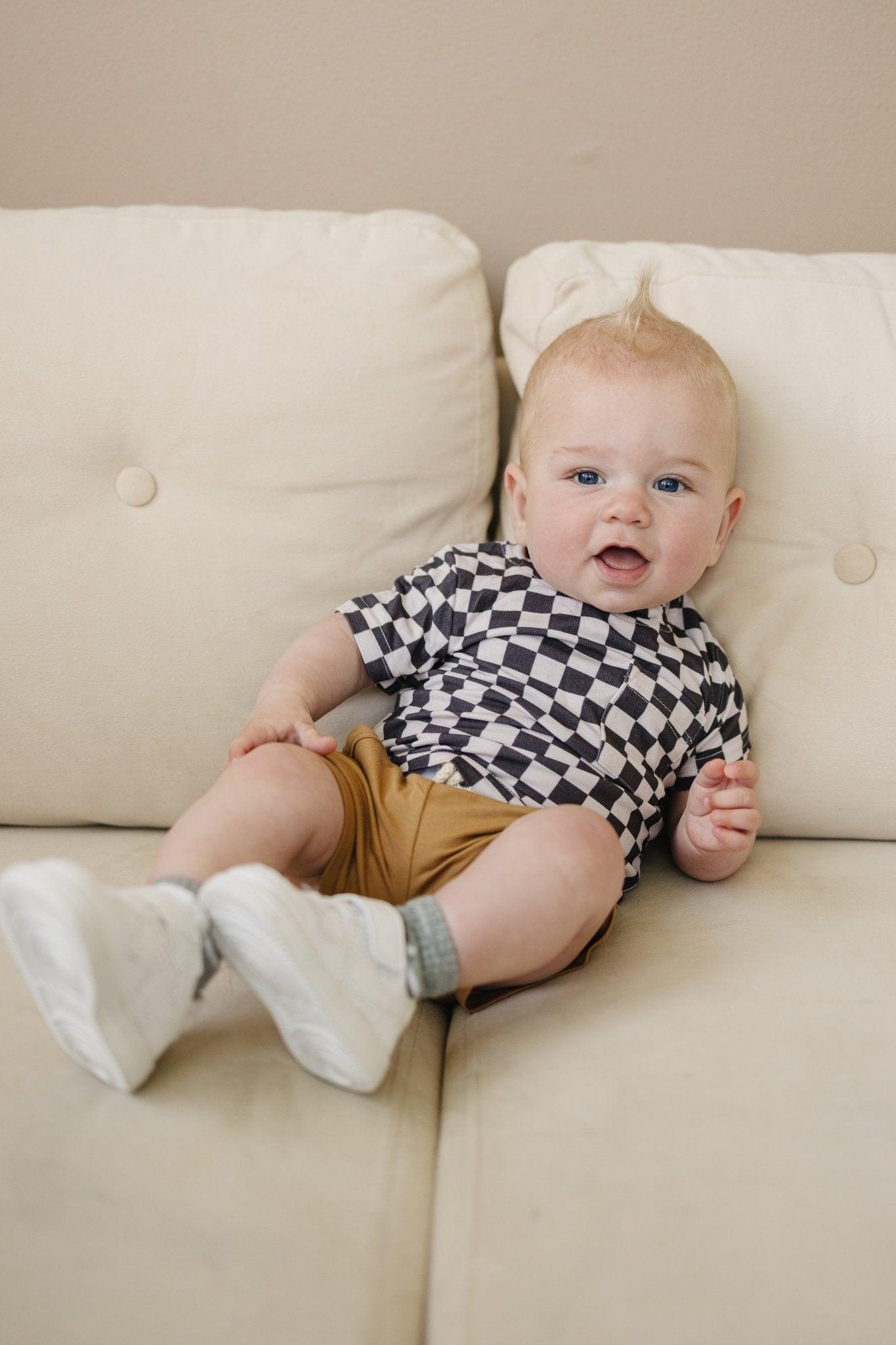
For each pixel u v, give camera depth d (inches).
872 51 51.4
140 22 50.8
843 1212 23.3
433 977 27.8
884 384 42.1
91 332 41.0
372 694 42.5
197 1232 22.1
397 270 42.6
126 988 24.0
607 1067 27.7
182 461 41.5
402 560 42.9
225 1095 25.7
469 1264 22.4
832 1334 20.6
